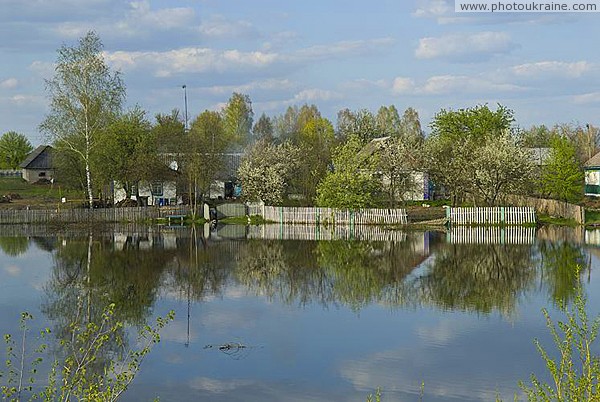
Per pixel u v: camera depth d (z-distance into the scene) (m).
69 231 61.62
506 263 39.91
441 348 22.77
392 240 52.44
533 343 23.05
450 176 66.00
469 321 26.25
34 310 28.67
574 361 20.61
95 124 66.69
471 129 90.06
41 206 74.31
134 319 27.06
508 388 19.02
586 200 73.12
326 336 24.45
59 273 38.09
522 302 29.38
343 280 35.50
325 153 80.62
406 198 75.69
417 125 139.00
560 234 54.38
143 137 71.44
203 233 59.97
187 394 18.84
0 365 20.84
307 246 49.66
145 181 73.50
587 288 32.12
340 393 18.88
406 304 29.44
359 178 64.69
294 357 22.03
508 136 68.00
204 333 24.91
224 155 86.44
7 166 135.50
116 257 44.47
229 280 35.84
